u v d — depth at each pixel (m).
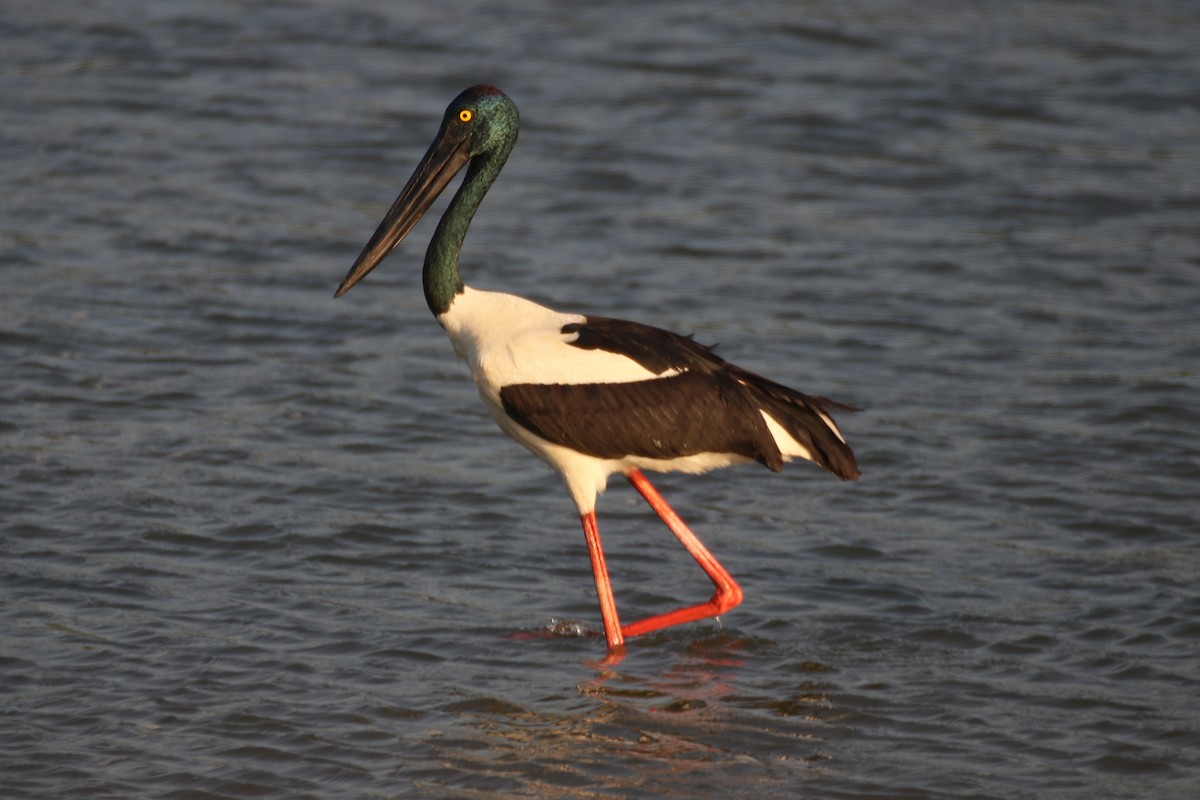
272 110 23.92
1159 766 9.55
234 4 28.73
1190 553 12.70
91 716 9.93
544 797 9.20
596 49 26.81
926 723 10.17
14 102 23.77
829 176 22.22
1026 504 13.69
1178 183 21.88
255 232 19.78
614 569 12.62
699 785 9.37
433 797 9.16
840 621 11.70
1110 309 18.05
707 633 11.55
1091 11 28.73
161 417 15.02
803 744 9.90
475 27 27.75
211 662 10.72
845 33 27.55
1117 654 11.08
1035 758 9.69
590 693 10.57
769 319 17.73
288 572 12.22
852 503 13.84
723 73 25.86
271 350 16.77
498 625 11.56
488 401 11.84
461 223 12.17
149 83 24.80
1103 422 15.28
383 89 24.92
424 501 13.64
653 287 18.48
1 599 11.49
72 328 16.88
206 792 9.13
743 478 14.48
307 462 14.26
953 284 18.78
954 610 11.83
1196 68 26.00
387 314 17.84
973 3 29.05
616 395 11.45
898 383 16.23
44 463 13.85
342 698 10.33
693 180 22.00
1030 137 23.53
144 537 12.63
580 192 21.55
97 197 20.56
